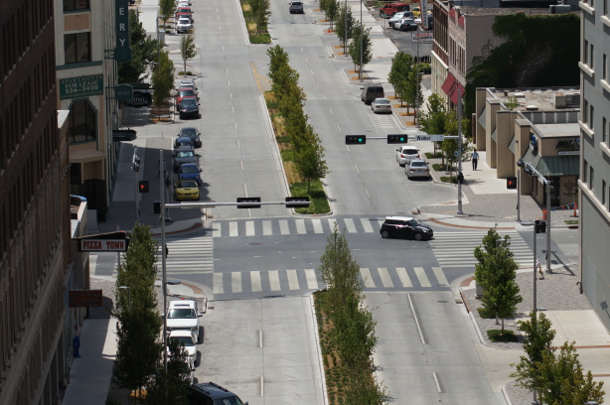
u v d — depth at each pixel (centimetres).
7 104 6388
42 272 7606
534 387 7688
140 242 9750
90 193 13088
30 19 7275
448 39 17788
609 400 8125
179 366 7875
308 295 10762
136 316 7919
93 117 13000
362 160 15838
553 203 13338
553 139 13288
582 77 10300
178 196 13812
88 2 12825
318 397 8494
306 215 13338
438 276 11181
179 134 16762
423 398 8431
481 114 16038
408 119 18000
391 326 9919
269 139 16975
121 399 8419
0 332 5962
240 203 9156
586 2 10094
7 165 6328
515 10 17062
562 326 9694
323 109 18762
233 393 7975
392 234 12400
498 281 9531
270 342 9638
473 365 9056
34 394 7169
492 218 13062
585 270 10325
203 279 11244
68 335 8938
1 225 6100
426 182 14700
